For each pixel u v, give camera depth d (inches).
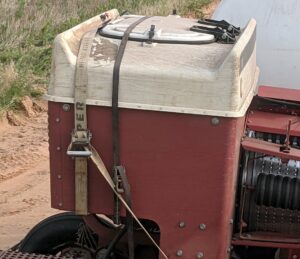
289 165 170.1
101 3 733.3
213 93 145.4
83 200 155.3
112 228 178.7
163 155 151.1
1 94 431.2
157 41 160.1
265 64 211.9
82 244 188.4
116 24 173.2
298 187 165.8
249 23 178.4
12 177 331.6
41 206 297.6
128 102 148.0
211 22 184.9
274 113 189.9
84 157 149.7
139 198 154.6
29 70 482.9
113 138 150.6
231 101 145.5
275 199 166.6
